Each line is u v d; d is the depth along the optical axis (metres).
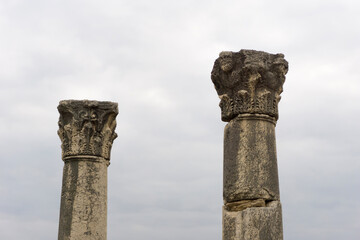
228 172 16.20
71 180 20.58
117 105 21.66
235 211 15.91
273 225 15.44
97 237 20.17
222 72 16.80
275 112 16.64
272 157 16.19
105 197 20.89
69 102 21.11
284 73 16.91
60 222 20.42
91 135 20.98
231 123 16.56
